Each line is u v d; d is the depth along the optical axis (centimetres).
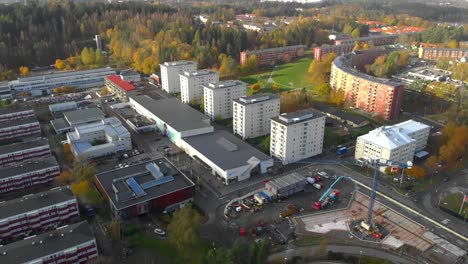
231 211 16850
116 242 14950
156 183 17600
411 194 18225
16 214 14800
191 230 13738
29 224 15162
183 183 17738
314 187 18775
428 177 19738
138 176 18525
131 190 17112
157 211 16912
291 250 14600
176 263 13888
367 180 19450
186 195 17400
